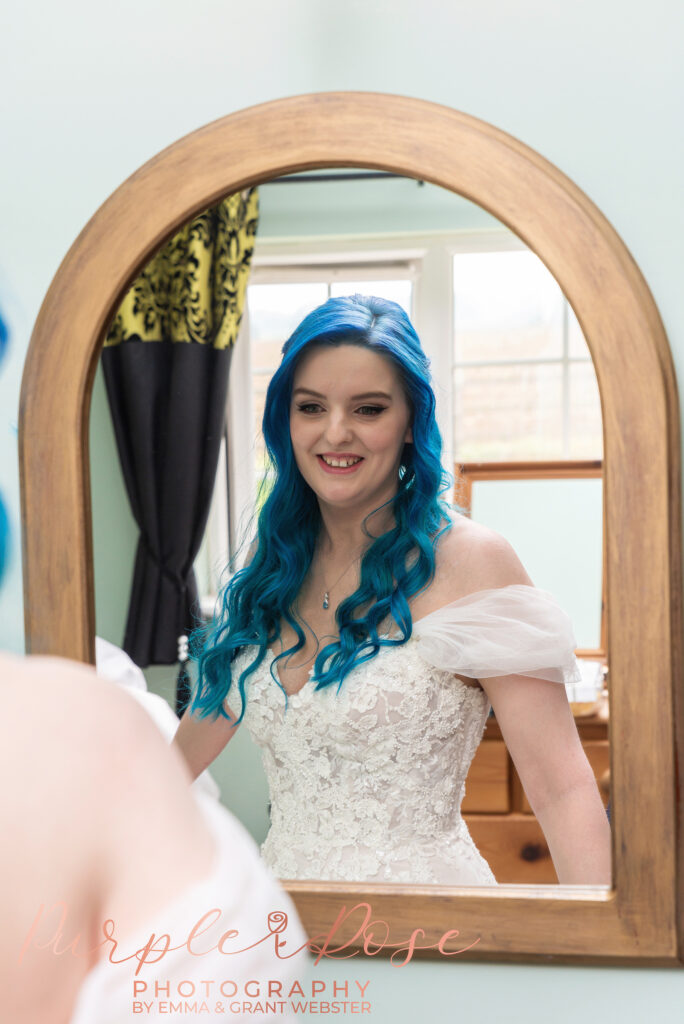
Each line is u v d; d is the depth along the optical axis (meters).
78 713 0.42
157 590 1.06
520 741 1.03
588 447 1.06
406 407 1.06
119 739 0.42
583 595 1.05
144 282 1.06
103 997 0.38
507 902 0.93
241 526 1.08
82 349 1.00
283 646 1.06
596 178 0.95
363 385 1.05
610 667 0.92
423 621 1.05
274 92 0.99
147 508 1.05
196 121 1.00
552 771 1.02
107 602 1.05
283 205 1.04
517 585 1.05
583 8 0.94
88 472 1.01
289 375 1.06
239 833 0.45
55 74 1.02
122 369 1.05
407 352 1.05
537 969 0.95
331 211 1.03
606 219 0.94
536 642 1.03
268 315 1.06
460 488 1.08
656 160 0.94
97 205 1.02
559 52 0.95
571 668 1.03
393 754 1.03
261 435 1.08
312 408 1.07
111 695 0.44
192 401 1.06
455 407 1.07
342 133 0.95
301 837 1.03
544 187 0.93
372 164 0.95
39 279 1.02
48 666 0.45
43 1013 0.40
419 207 1.02
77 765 0.41
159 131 1.01
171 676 1.06
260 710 1.06
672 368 0.93
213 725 1.06
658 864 0.91
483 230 1.02
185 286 1.06
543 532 1.06
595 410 1.05
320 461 1.07
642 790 0.92
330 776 1.04
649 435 0.91
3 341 0.99
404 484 1.07
